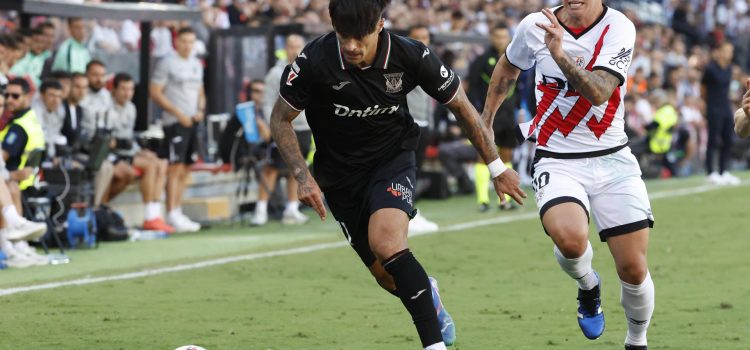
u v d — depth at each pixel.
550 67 14.47
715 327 17.08
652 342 15.98
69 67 30.80
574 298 20.00
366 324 17.48
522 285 21.64
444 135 40.84
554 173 14.45
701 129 54.47
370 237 13.27
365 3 12.27
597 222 14.42
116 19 31.72
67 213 27.66
